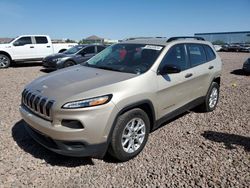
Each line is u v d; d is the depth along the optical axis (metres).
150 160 3.60
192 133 4.56
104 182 3.09
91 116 3.04
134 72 3.81
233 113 5.75
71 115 3.01
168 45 4.32
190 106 4.93
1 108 5.78
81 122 3.01
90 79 3.59
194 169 3.37
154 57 4.05
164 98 4.04
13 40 14.90
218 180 3.14
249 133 4.61
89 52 12.61
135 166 3.45
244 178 3.19
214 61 5.67
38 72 12.47
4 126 4.70
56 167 3.40
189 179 3.16
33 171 3.29
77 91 3.19
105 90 3.23
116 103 3.21
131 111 3.46
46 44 15.79
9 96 6.97
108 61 4.44
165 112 4.17
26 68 14.43
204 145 4.07
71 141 3.04
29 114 3.50
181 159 3.62
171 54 4.31
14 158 3.58
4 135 4.30
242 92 8.02
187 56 4.78
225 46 45.12
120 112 3.28
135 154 3.65
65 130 3.00
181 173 3.28
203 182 3.10
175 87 4.26
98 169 3.37
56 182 3.08
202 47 5.39
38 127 3.26
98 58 4.76
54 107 3.06
